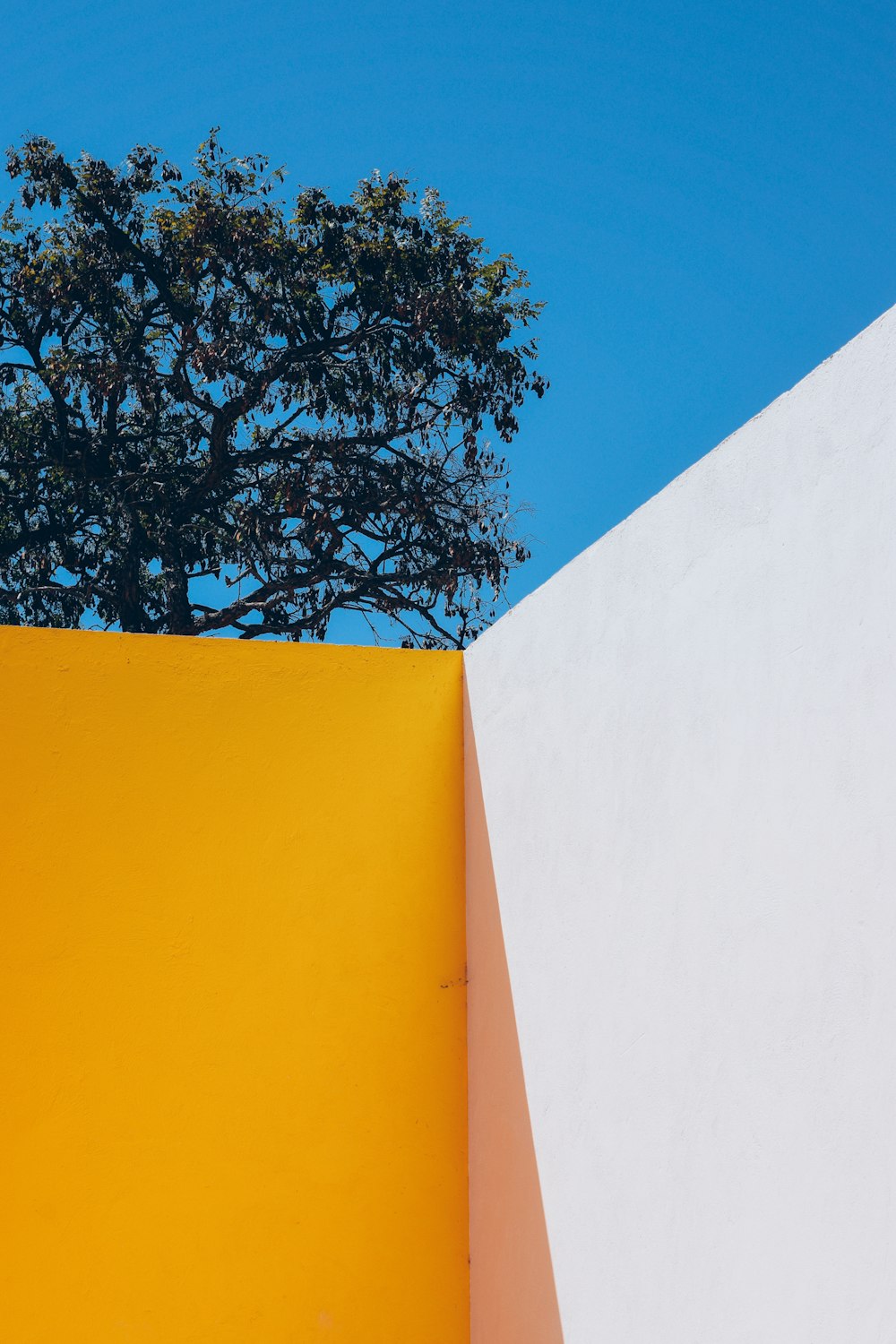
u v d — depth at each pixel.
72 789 4.34
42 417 15.39
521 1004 4.07
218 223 14.11
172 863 4.39
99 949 4.27
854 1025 2.31
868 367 2.39
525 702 4.17
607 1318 3.31
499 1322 4.15
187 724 4.49
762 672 2.70
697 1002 2.91
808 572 2.54
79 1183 4.12
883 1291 2.19
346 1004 4.50
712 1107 2.81
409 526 15.14
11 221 15.26
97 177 15.00
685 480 3.10
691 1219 2.89
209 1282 4.19
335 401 15.02
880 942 2.25
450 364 15.01
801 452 2.60
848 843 2.36
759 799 2.68
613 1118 3.33
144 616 15.45
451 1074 4.59
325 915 4.53
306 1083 4.41
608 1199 3.34
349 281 15.06
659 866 3.13
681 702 3.06
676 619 3.11
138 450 16.30
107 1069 4.21
